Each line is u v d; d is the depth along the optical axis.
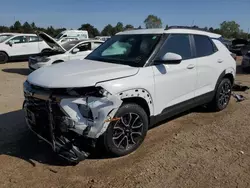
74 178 3.43
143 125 4.12
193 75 4.98
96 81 3.55
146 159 3.89
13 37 16.16
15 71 12.94
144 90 4.01
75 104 3.45
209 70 5.38
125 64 4.30
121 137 3.90
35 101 3.81
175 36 4.82
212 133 4.83
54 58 10.66
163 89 4.36
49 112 3.55
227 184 3.31
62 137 3.58
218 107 5.93
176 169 3.63
